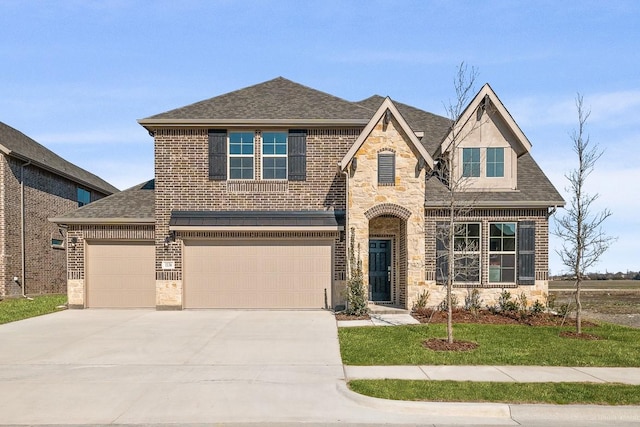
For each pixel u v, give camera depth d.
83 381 8.28
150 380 8.32
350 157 15.50
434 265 16.25
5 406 7.05
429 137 19.83
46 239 24.94
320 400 7.32
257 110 17.33
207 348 10.70
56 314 15.64
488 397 7.21
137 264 16.95
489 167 16.89
